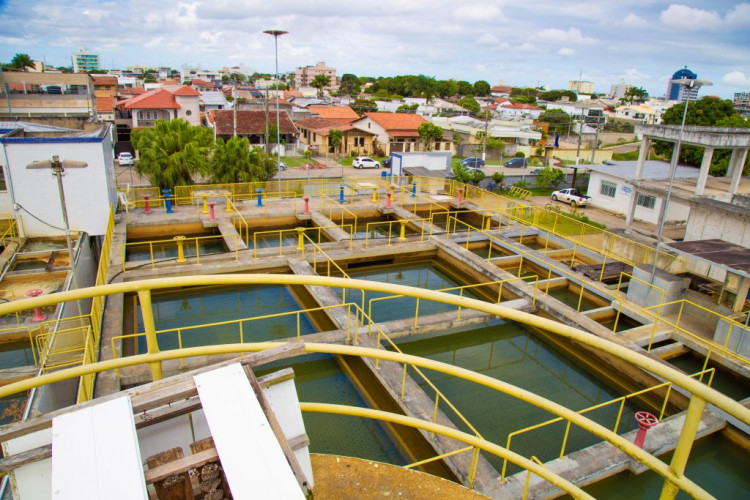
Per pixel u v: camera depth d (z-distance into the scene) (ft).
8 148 48.14
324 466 10.57
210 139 84.07
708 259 36.88
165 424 7.55
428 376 34.65
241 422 6.55
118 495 5.50
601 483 24.14
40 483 6.59
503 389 9.84
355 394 32.07
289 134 167.02
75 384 31.35
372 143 172.24
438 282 52.47
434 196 77.05
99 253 56.39
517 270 53.57
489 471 22.72
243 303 44.70
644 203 84.28
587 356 38.06
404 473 10.43
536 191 113.19
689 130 62.34
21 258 45.34
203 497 6.28
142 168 74.08
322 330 39.81
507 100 388.37
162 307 43.34
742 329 34.53
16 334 35.88
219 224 57.57
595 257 55.72
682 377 7.20
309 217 63.31
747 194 61.52
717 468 27.66
